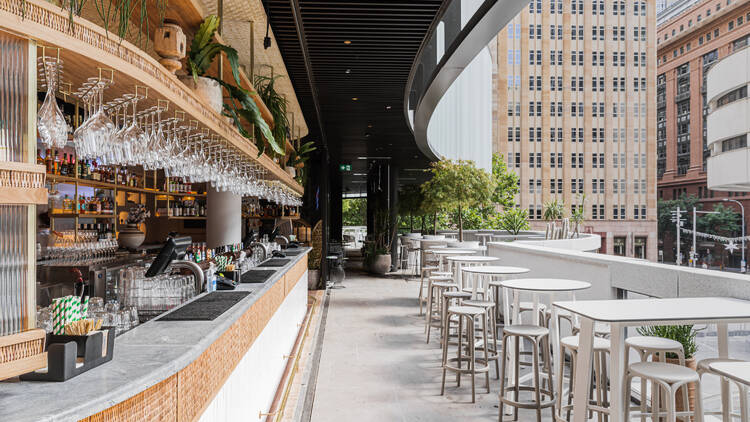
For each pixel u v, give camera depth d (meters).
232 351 2.71
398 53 5.70
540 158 52.19
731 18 55.91
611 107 52.84
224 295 3.22
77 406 1.33
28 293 1.48
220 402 2.48
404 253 15.72
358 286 11.62
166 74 2.30
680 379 2.48
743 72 26.73
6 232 1.44
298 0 4.31
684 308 2.84
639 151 53.16
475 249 8.36
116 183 6.83
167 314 2.57
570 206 52.28
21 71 1.50
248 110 3.50
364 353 5.77
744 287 3.14
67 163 5.75
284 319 5.14
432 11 4.59
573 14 52.84
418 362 5.42
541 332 3.62
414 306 8.94
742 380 1.93
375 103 8.09
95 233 6.62
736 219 59.41
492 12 4.45
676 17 66.62
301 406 4.12
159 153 2.47
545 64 52.25
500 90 52.00
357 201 39.38
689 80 63.84
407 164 16.78
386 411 4.02
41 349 1.50
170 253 2.85
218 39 3.29
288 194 7.33
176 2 2.91
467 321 4.94
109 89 2.20
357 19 4.74
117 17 3.14
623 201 52.88
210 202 6.29
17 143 1.48
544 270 6.09
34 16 1.51
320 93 7.50
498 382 4.81
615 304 2.97
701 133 61.72
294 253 7.28
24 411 1.30
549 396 3.91
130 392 1.49
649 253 52.56
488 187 12.11
